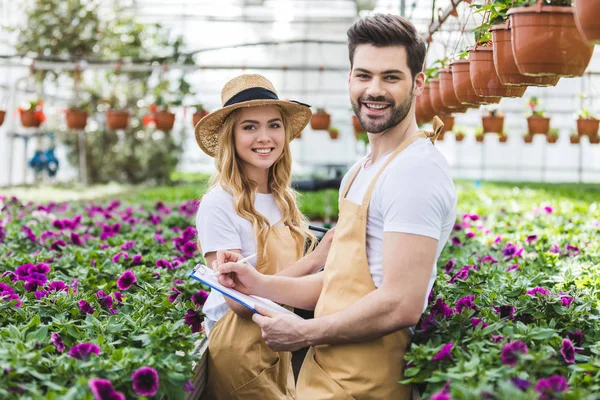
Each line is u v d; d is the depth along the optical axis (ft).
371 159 7.92
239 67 30.42
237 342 8.95
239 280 8.46
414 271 6.89
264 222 9.16
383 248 7.07
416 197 6.91
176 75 54.13
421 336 7.93
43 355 7.39
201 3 57.62
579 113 25.94
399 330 7.48
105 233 16.79
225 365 9.00
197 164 76.54
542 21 7.30
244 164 9.43
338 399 7.43
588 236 16.81
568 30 7.29
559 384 5.93
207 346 9.15
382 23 7.30
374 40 7.30
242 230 9.10
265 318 7.73
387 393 7.39
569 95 63.10
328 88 67.00
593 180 76.33
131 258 13.25
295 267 8.93
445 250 15.28
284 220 9.55
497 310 8.79
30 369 6.66
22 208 22.34
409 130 7.64
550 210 20.76
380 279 7.38
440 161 7.21
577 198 38.34
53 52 46.24
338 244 7.70
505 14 8.55
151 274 12.01
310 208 37.14
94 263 12.88
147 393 6.59
